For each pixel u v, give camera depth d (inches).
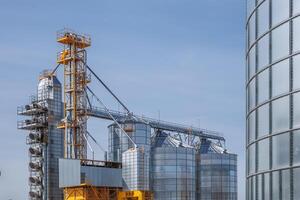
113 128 4626.0
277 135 1201.4
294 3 1175.6
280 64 1206.3
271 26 1250.0
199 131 5369.1
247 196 1391.5
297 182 1130.0
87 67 4008.4
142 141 4532.5
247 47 1434.5
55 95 4249.5
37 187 4133.9
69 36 3885.3
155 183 4525.1
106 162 3538.4
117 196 3427.7
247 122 1422.2
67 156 3860.7
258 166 1286.9
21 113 4202.8
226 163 5068.9
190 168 4660.4
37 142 4173.2
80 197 3304.6
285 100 1181.7
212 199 4963.1
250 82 1382.9
